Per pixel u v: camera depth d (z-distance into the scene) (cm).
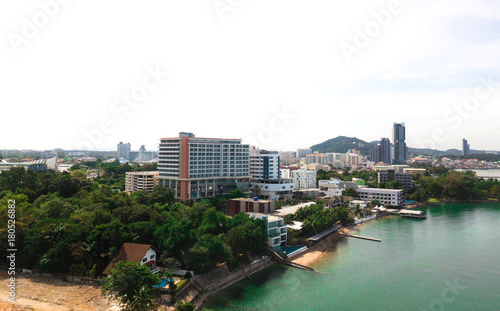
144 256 9444
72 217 10631
